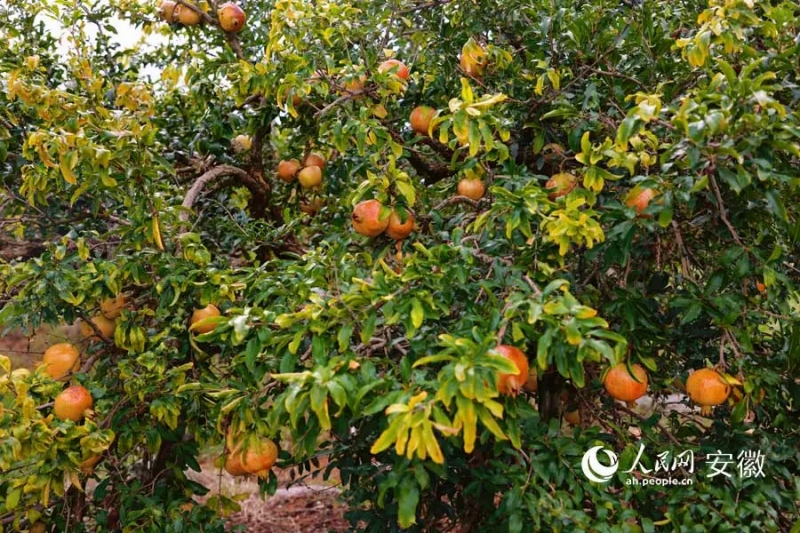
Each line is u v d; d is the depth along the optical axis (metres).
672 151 2.02
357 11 3.12
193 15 3.56
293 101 3.36
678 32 3.02
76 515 3.00
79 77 3.26
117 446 2.94
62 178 2.67
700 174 2.12
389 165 2.60
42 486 2.39
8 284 2.52
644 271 2.73
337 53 3.25
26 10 3.58
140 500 2.92
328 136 3.38
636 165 2.61
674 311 2.81
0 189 3.31
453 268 2.11
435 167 3.77
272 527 5.59
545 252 2.35
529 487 2.44
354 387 1.85
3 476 2.52
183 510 3.01
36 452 2.36
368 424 2.34
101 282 2.60
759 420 2.90
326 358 1.99
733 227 2.41
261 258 3.93
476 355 1.61
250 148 4.13
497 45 3.40
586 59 2.96
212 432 3.01
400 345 2.42
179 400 2.72
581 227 2.12
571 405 3.24
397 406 1.59
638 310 2.41
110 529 3.17
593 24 2.92
